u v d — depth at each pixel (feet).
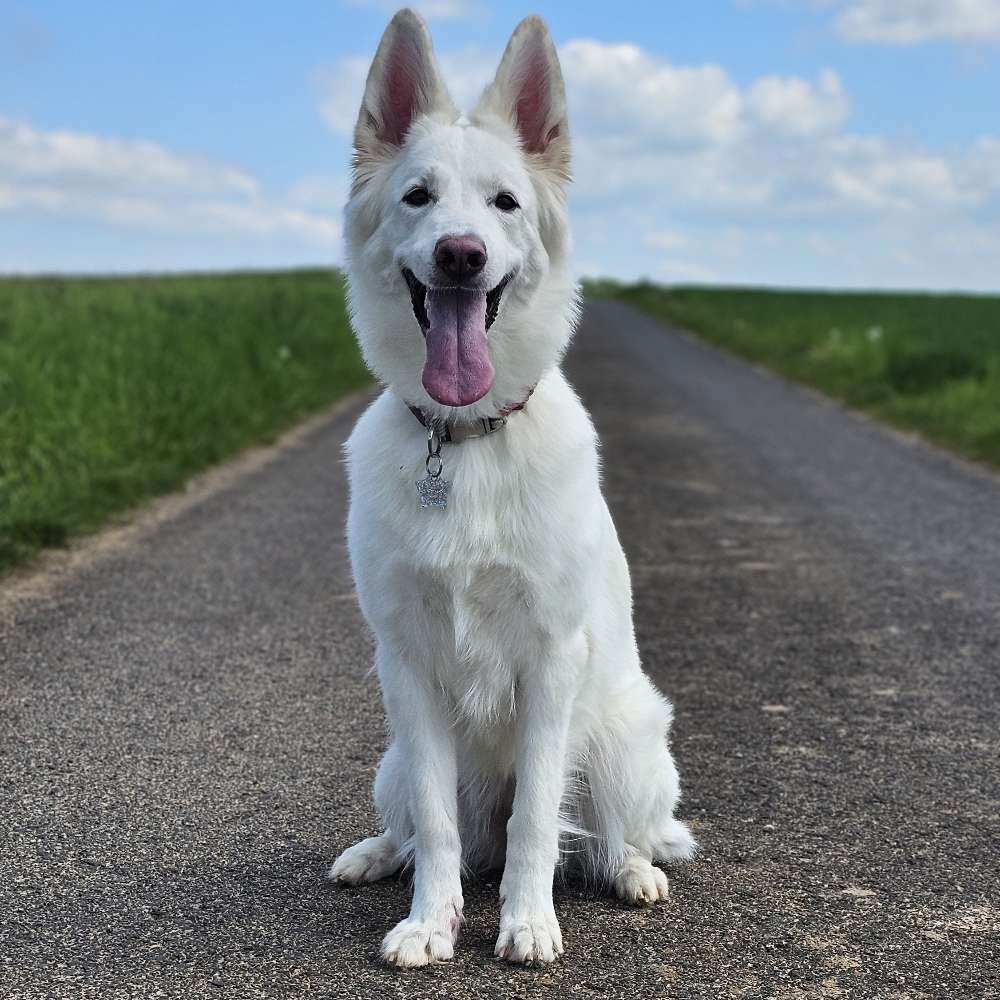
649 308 64.44
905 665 7.48
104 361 15.29
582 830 5.31
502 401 5.05
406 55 5.57
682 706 6.86
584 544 4.99
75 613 8.04
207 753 6.16
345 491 12.48
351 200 5.52
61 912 4.94
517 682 5.10
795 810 5.77
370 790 5.86
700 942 4.85
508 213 5.33
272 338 22.11
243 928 4.90
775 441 17.33
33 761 6.03
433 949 4.75
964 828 5.62
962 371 22.48
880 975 4.66
